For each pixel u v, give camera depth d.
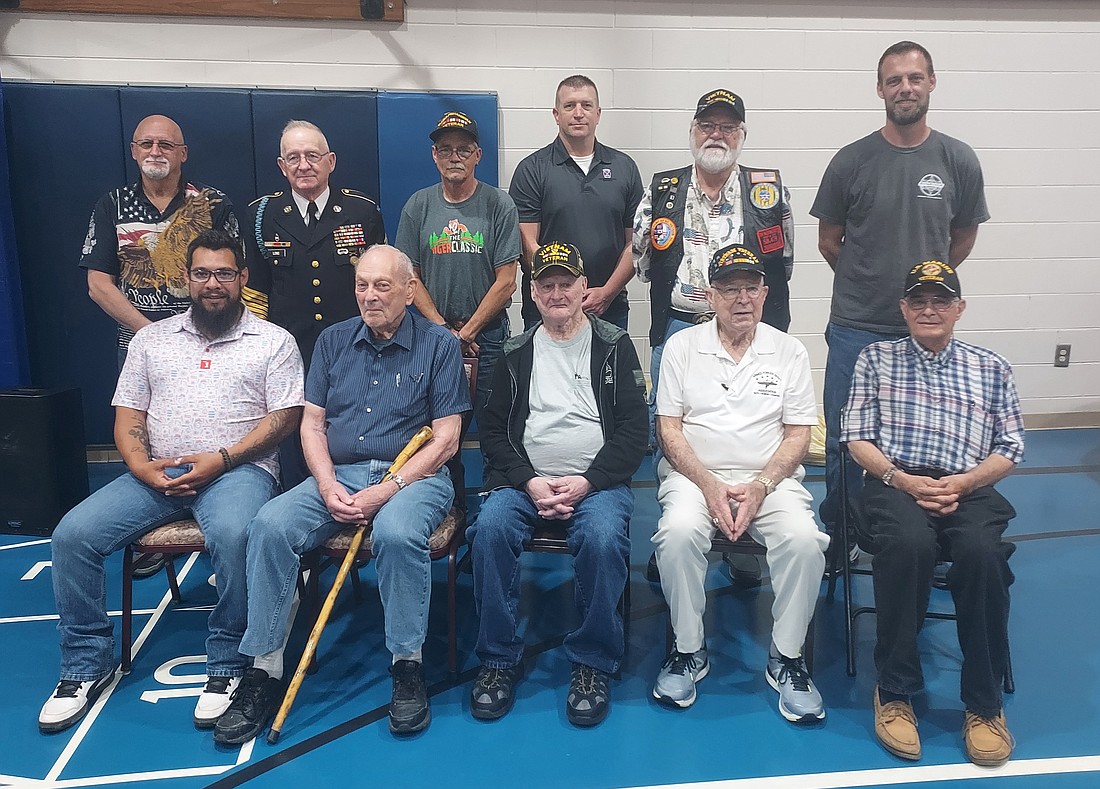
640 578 3.17
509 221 3.21
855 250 3.00
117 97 4.03
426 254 3.21
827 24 4.40
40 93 4.00
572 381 2.50
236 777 2.03
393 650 2.24
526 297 3.63
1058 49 4.51
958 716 2.29
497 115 4.31
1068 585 3.04
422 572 2.24
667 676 2.35
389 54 4.27
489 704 2.27
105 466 4.36
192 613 2.87
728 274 2.38
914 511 2.25
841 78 4.47
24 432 3.35
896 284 2.93
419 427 2.54
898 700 2.21
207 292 2.48
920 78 2.80
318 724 2.25
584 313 2.59
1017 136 4.61
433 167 4.26
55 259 4.18
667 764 2.08
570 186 3.45
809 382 2.51
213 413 2.50
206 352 2.53
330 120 4.15
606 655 2.35
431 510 2.34
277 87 4.18
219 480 2.46
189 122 4.08
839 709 2.32
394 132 4.20
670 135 4.46
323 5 4.16
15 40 4.10
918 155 2.90
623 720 2.27
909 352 2.45
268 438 2.52
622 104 4.41
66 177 4.10
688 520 2.30
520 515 2.37
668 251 2.95
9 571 3.16
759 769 2.06
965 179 2.93
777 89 4.46
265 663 2.26
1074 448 4.57
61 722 2.21
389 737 2.19
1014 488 3.98
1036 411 4.94
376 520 2.27
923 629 2.76
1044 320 4.84
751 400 2.47
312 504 2.34
